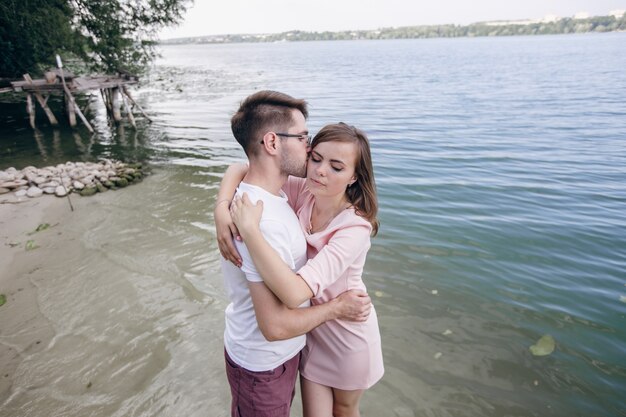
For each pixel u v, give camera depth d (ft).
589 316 13.61
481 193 24.76
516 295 14.69
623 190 25.41
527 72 118.62
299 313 5.30
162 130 45.16
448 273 16.01
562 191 25.29
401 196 24.17
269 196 5.35
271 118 5.27
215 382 10.49
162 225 19.92
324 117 51.34
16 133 43.70
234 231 5.17
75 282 15.07
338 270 5.45
